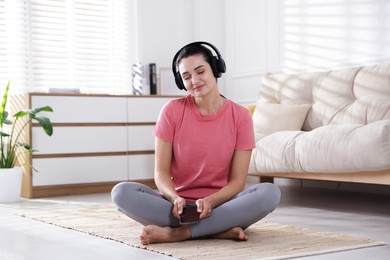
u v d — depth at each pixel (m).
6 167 4.23
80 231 2.74
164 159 2.43
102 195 4.59
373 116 3.73
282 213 3.35
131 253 2.17
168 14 5.76
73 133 4.67
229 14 5.70
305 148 3.43
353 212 3.36
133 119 4.96
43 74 5.30
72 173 4.67
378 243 2.31
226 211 2.32
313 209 3.52
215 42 5.75
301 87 4.46
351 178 3.28
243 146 2.43
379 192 4.36
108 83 5.61
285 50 5.09
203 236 2.43
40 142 4.53
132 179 4.96
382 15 4.23
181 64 2.35
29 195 4.48
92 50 5.54
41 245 2.41
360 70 4.08
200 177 2.43
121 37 5.66
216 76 2.41
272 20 5.20
